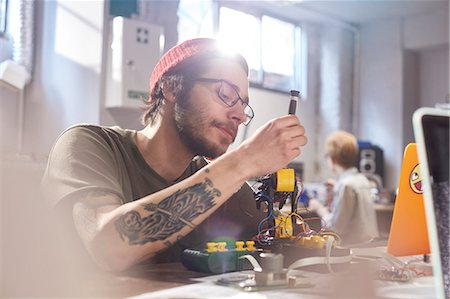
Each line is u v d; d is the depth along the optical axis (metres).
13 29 2.59
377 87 6.16
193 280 0.79
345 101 6.12
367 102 6.23
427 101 6.09
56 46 2.86
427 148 0.64
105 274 0.85
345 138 3.72
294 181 1.02
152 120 1.25
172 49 1.20
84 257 0.98
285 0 5.11
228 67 1.15
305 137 0.93
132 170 1.19
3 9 2.50
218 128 1.15
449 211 0.64
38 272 0.84
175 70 1.17
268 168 0.91
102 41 2.89
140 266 0.94
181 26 4.25
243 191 1.23
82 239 0.91
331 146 3.74
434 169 0.64
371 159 5.79
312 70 6.02
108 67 2.91
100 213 0.91
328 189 4.38
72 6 2.90
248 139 0.94
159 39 3.02
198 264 0.86
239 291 0.71
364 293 0.72
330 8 5.64
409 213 0.96
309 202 4.03
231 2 5.11
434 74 6.05
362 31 6.29
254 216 1.21
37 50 2.79
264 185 1.04
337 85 6.07
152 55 2.97
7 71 2.32
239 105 1.15
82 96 2.88
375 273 0.85
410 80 6.07
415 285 0.78
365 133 6.24
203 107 1.13
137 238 0.87
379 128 6.14
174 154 1.23
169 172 1.24
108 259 0.86
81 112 2.88
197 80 1.13
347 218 3.51
